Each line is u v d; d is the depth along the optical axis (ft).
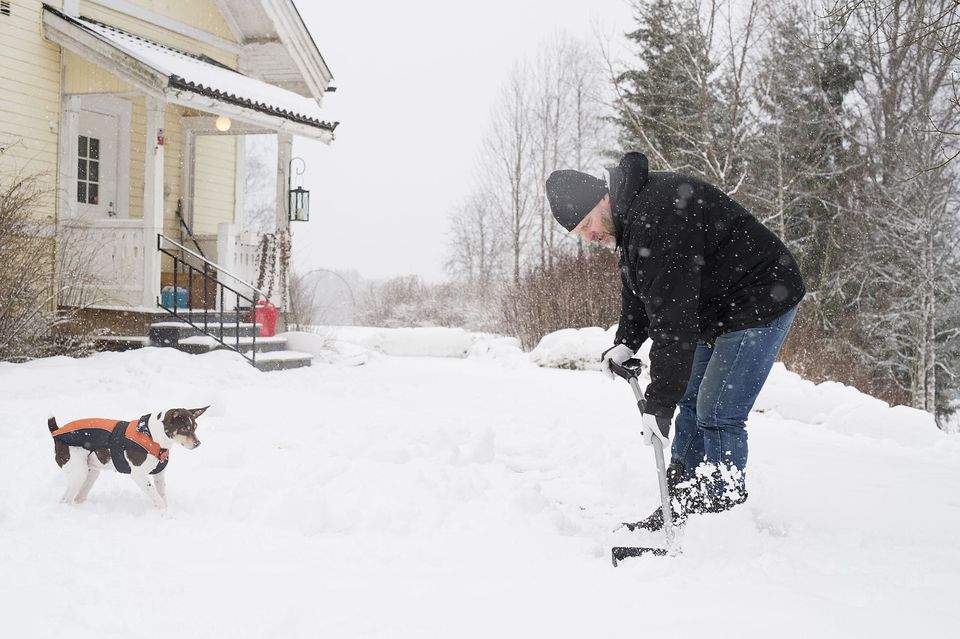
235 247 38.70
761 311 10.99
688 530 10.27
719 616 8.20
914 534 11.88
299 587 9.20
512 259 107.55
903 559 10.42
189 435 12.18
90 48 32.63
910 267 60.90
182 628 7.91
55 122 34.24
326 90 47.11
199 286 41.75
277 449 17.19
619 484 15.58
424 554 10.69
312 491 12.38
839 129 67.31
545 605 8.67
